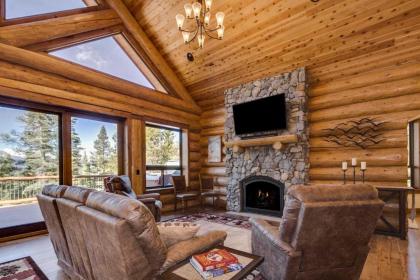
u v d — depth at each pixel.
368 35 3.88
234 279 1.35
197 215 5.11
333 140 4.55
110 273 1.53
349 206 1.64
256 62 5.00
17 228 3.61
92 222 1.51
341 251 1.83
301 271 1.83
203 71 5.68
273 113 4.90
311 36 4.18
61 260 2.43
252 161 5.34
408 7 3.42
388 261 2.65
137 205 1.37
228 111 5.83
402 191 3.40
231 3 4.15
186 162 6.38
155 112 5.59
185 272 1.49
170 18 4.76
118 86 4.80
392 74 4.04
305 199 1.64
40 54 3.74
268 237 2.00
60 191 2.18
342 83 4.52
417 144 4.94
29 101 3.72
